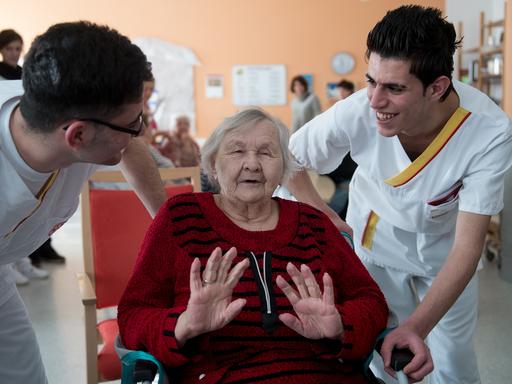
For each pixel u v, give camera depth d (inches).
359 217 77.6
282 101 330.3
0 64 159.8
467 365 78.5
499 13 316.2
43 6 306.2
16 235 50.2
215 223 57.0
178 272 55.2
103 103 39.9
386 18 52.2
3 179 43.2
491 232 176.1
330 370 53.1
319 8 324.2
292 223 58.7
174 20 319.9
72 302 145.9
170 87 321.7
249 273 54.4
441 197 65.0
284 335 53.2
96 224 84.1
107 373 71.5
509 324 126.6
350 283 59.2
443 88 53.2
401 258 76.3
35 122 40.8
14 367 59.0
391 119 53.7
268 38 325.1
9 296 58.4
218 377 50.7
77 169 52.5
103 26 41.7
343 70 328.2
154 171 64.9
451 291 54.8
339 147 71.1
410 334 50.8
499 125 59.7
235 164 57.2
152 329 49.8
